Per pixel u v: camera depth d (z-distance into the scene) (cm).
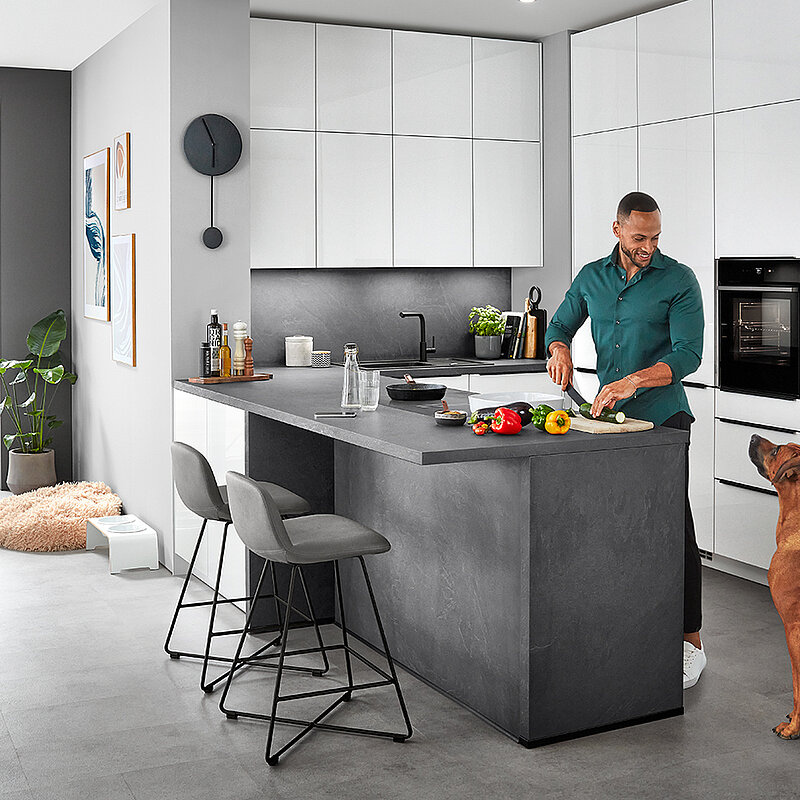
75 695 405
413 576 425
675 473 374
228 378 536
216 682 406
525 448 346
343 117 635
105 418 693
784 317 513
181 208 550
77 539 623
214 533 526
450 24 640
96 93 686
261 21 611
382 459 445
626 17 625
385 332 700
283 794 326
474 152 671
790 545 364
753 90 526
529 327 685
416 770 341
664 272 427
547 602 355
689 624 414
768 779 334
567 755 352
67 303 777
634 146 608
